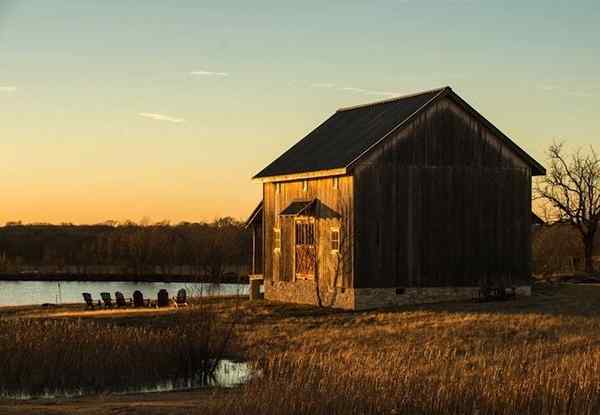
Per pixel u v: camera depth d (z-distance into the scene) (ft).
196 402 73.26
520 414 64.95
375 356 89.86
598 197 184.55
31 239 358.43
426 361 85.81
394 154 133.90
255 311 133.90
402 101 147.23
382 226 132.87
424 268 134.92
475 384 70.33
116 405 71.15
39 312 148.97
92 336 96.48
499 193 139.95
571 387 67.77
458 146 137.80
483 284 135.85
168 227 336.29
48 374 89.04
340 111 168.35
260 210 161.79
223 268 229.86
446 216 136.46
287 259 148.46
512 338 101.60
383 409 66.74
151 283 267.18
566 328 104.94
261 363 94.48
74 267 322.55
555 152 187.21
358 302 131.13
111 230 378.73
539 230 213.05
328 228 137.59
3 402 76.43
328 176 137.49
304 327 118.52
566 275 169.07
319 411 65.98
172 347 92.38
